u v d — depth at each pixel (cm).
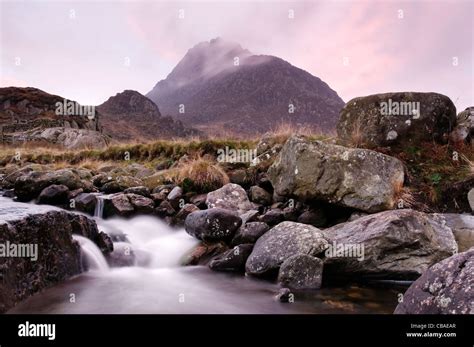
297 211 838
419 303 413
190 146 1506
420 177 855
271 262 629
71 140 3891
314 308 516
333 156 791
